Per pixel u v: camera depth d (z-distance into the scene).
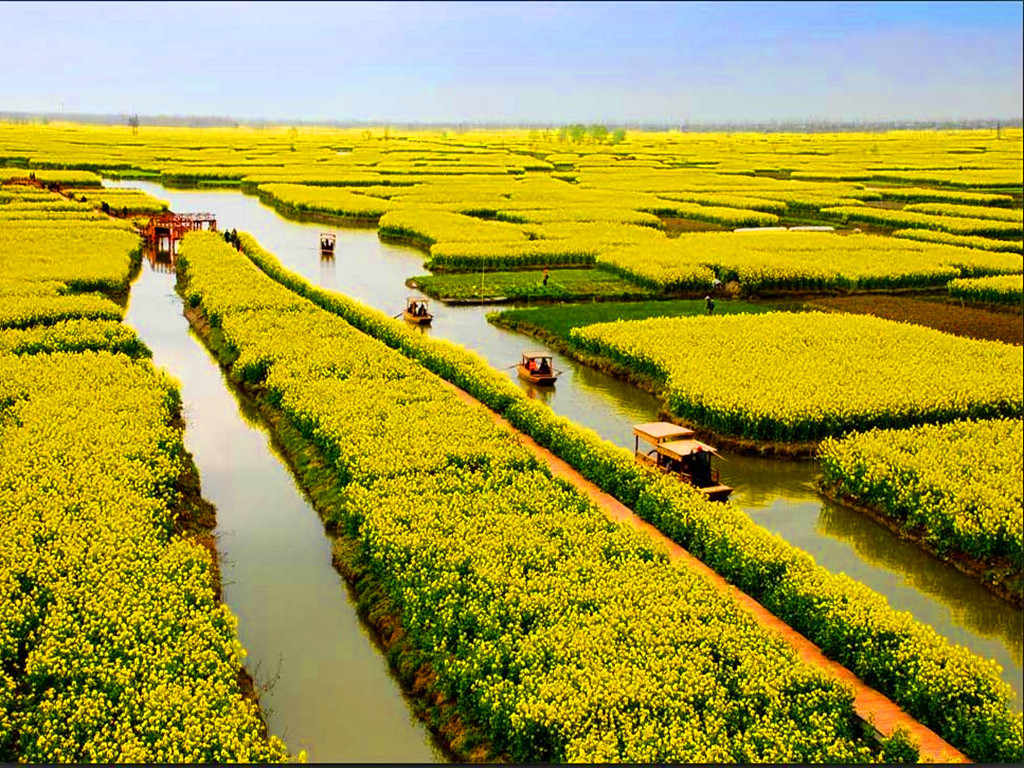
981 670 20.70
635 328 51.16
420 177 141.00
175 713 18.58
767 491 34.31
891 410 38.34
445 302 62.34
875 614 22.50
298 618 24.88
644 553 25.83
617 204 110.88
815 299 64.81
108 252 69.25
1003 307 62.34
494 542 25.56
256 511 31.05
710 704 19.27
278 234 91.62
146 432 33.12
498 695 19.62
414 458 31.19
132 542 25.33
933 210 109.31
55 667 20.08
